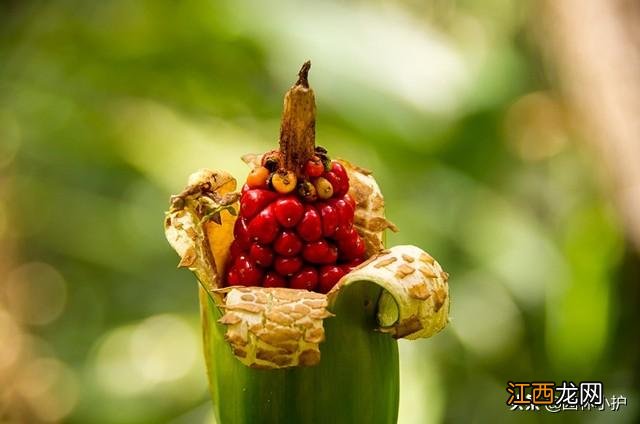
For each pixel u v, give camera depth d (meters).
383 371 0.59
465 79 1.11
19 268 1.45
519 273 1.10
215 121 1.20
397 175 1.12
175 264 1.40
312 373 0.58
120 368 1.32
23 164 1.38
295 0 1.15
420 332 0.57
